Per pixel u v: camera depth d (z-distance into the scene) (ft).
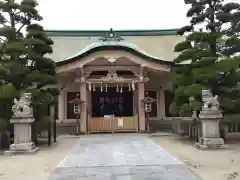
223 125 59.62
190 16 60.90
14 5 53.83
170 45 102.27
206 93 52.03
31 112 51.06
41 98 55.31
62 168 36.68
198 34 58.13
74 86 87.35
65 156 45.93
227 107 55.52
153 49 100.58
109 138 69.67
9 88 50.47
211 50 60.34
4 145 56.39
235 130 62.80
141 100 81.71
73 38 103.35
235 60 53.93
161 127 88.22
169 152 48.26
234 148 50.11
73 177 31.91
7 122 51.03
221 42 61.46
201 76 54.19
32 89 56.24
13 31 54.44
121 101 90.07
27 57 56.03
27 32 57.41
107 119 81.25
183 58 58.75
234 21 56.75
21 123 49.19
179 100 61.87
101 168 36.35
